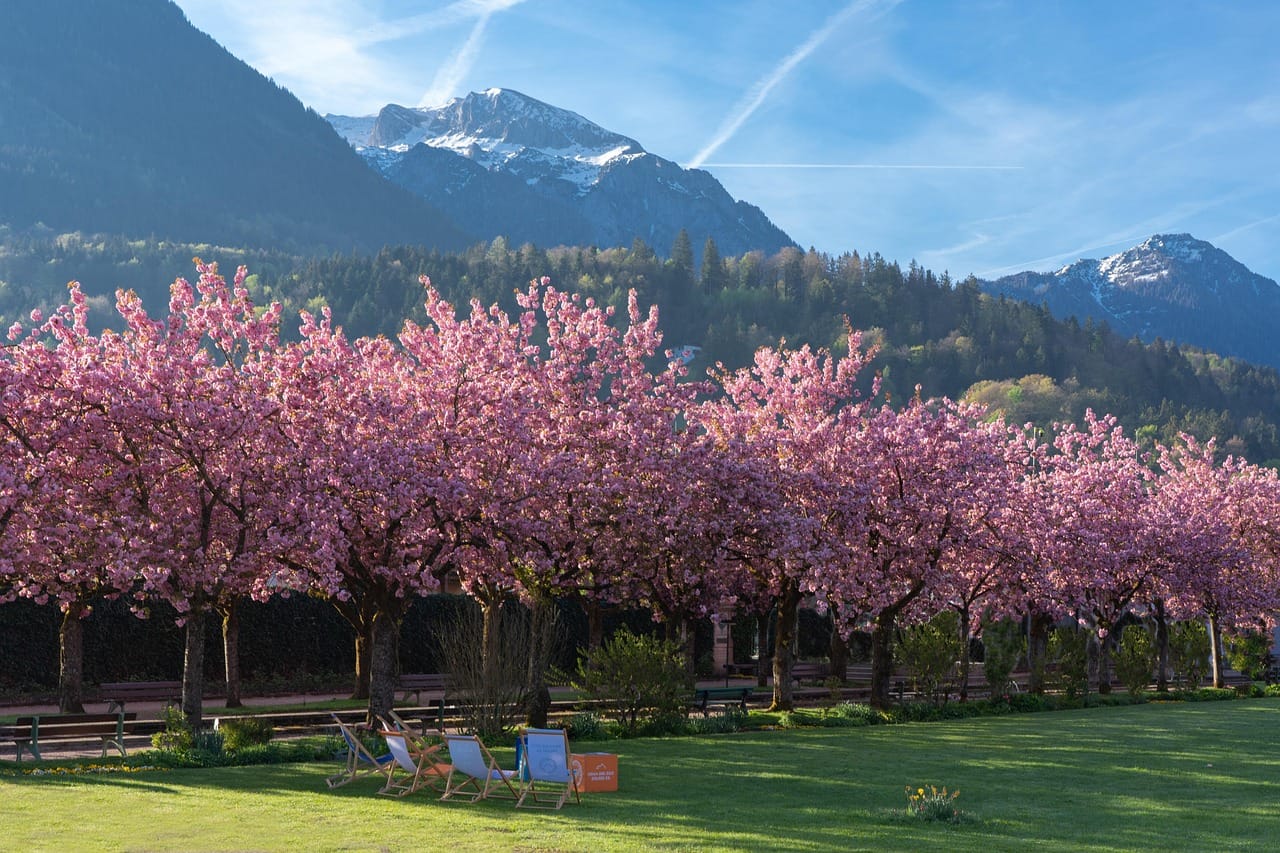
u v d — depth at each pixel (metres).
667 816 15.96
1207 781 20.80
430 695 40.44
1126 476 47.38
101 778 19.38
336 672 45.88
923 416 36.09
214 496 23.64
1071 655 41.53
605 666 28.17
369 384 27.14
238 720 23.44
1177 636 48.94
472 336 28.30
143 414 22.98
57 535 22.78
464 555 27.33
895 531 34.41
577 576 29.28
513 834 14.42
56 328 24.08
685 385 32.44
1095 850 14.01
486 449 26.83
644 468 29.62
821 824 15.52
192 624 23.41
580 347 31.00
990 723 32.97
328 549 22.88
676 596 34.00
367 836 14.23
